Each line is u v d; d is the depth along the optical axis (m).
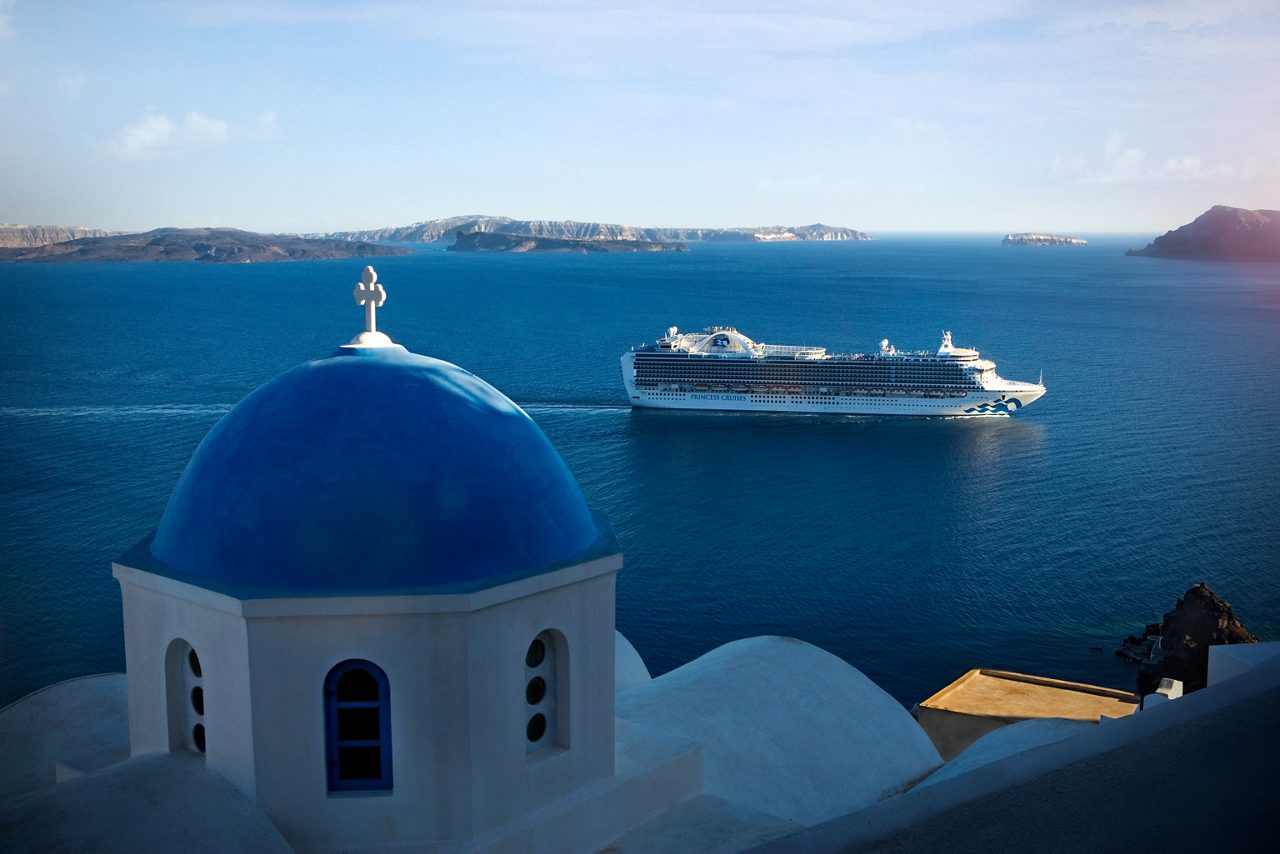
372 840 10.45
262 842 9.65
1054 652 45.00
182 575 10.66
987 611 49.88
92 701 16.02
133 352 138.25
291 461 10.74
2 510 60.38
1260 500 68.88
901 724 17.89
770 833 11.86
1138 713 6.85
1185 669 38.59
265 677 10.15
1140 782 6.12
